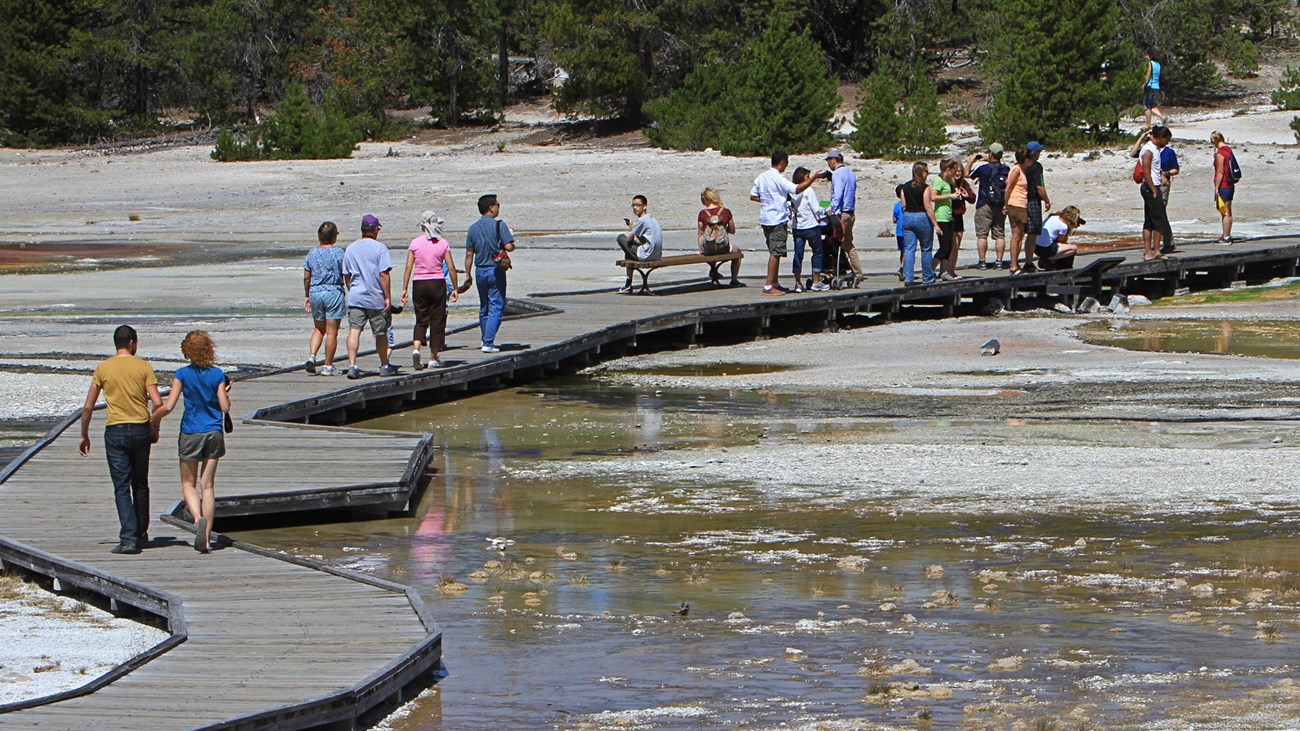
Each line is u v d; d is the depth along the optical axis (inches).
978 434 1569.9
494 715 779.4
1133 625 912.9
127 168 7032.5
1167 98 7559.1
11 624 952.3
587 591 1012.5
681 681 826.2
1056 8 5999.0
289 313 2736.2
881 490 1311.5
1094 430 1579.7
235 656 812.6
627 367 2155.5
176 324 2583.7
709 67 7140.8
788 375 2032.5
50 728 698.2
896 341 2333.9
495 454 1525.6
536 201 5344.5
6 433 1654.8
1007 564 1060.5
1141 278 3107.8
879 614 945.5
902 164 5689.0
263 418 1584.6
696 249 3868.1
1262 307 2711.6
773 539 1147.3
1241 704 770.2
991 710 767.7
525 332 2183.8
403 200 5521.7
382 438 1488.7
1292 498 1243.8
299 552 1142.3
